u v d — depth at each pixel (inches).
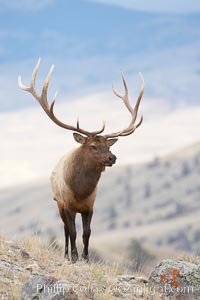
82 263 2324.1
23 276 1931.6
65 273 2087.8
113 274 2262.6
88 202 2444.6
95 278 2130.9
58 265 2197.3
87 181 2409.0
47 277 1819.6
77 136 2420.0
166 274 2140.7
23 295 1791.3
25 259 2138.3
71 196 2426.2
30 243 2331.4
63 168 2461.9
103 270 2293.3
